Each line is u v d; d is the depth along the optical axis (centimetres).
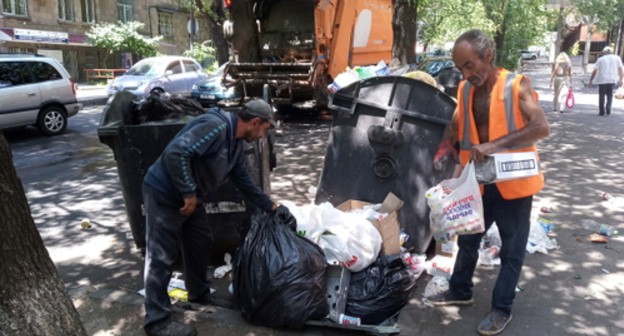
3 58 1037
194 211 332
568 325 327
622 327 324
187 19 4038
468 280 343
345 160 438
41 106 1084
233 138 304
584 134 1016
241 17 1158
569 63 1363
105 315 337
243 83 1188
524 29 2839
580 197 593
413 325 326
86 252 463
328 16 1108
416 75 468
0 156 209
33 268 221
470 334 316
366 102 424
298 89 1162
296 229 338
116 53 3331
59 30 2984
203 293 355
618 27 3800
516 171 288
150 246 305
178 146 286
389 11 1327
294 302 304
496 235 433
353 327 309
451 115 399
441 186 308
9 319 212
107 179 727
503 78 287
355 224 340
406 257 382
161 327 305
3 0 2661
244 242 323
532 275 396
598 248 445
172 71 1609
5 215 210
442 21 2525
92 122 1340
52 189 677
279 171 730
